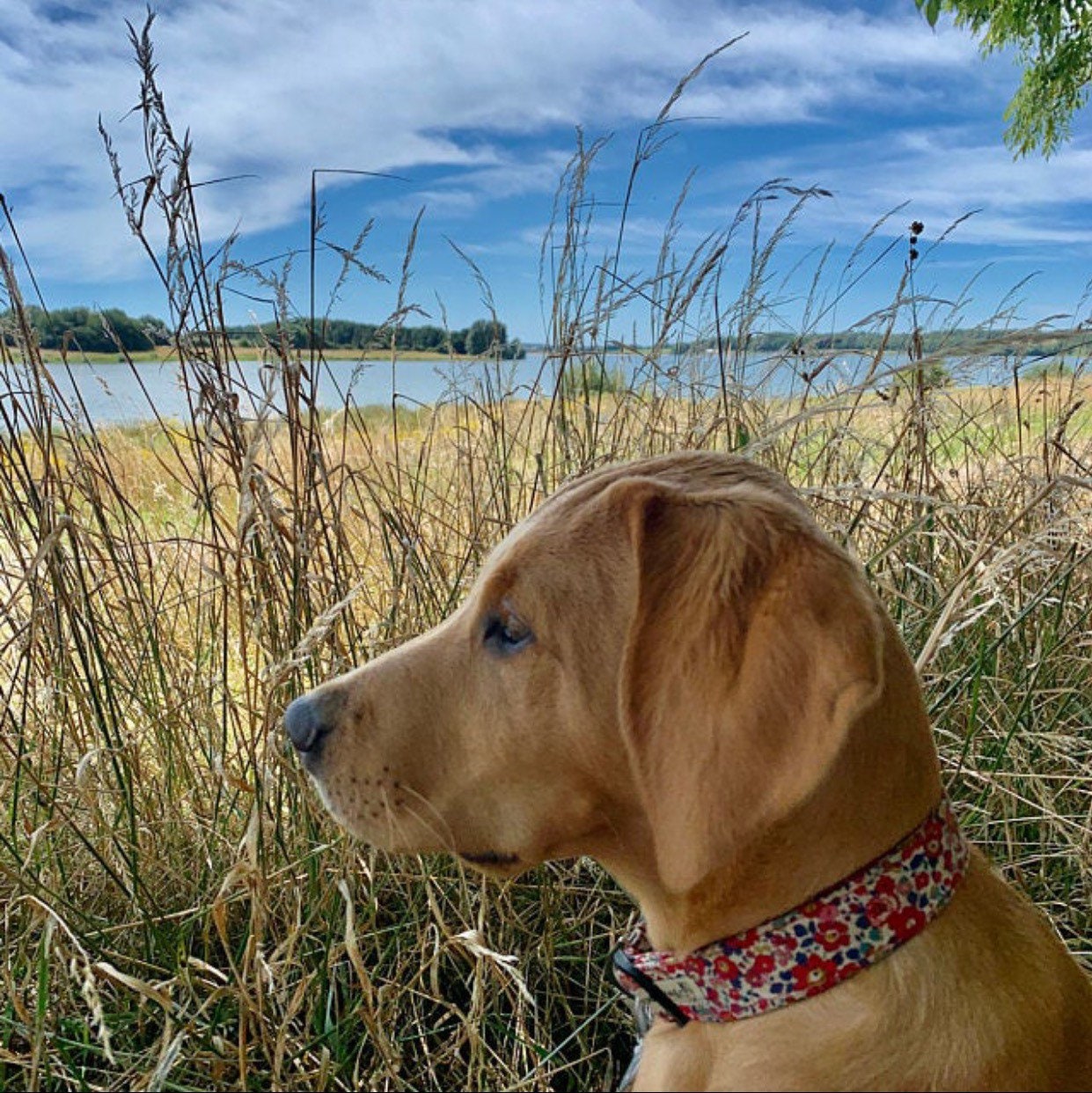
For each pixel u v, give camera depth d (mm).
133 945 632
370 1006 503
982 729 747
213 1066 522
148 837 670
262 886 520
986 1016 364
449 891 676
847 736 335
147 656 723
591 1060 604
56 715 695
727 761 349
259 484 641
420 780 450
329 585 701
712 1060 386
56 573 640
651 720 370
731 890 379
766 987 375
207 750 716
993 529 790
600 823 433
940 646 621
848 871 372
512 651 431
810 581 353
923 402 832
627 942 482
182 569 851
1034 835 733
